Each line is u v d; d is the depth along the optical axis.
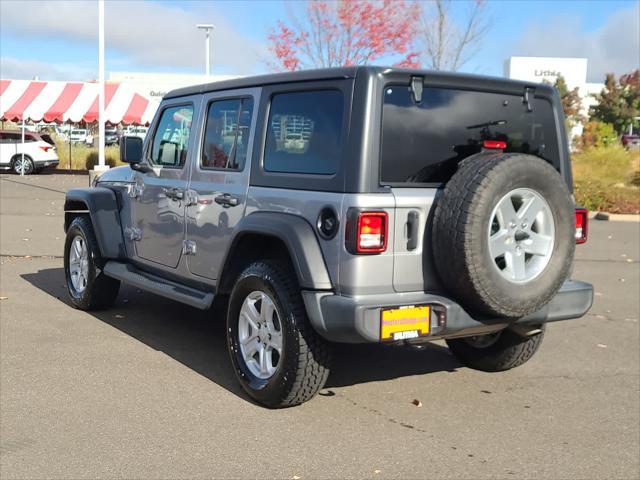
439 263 3.99
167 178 5.63
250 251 4.80
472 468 3.67
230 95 4.98
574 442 4.04
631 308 7.65
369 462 3.71
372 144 3.92
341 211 3.94
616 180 19.88
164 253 5.70
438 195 4.10
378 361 5.56
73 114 27.81
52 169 31.59
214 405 4.46
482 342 5.27
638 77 62.16
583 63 60.25
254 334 4.54
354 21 20.08
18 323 6.27
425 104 4.19
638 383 5.13
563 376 5.27
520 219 3.99
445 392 4.85
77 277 6.85
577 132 53.06
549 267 4.09
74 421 4.14
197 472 3.54
